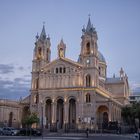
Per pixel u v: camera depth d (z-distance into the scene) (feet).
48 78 431.02
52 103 418.92
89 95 410.52
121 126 384.47
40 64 449.48
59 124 411.34
